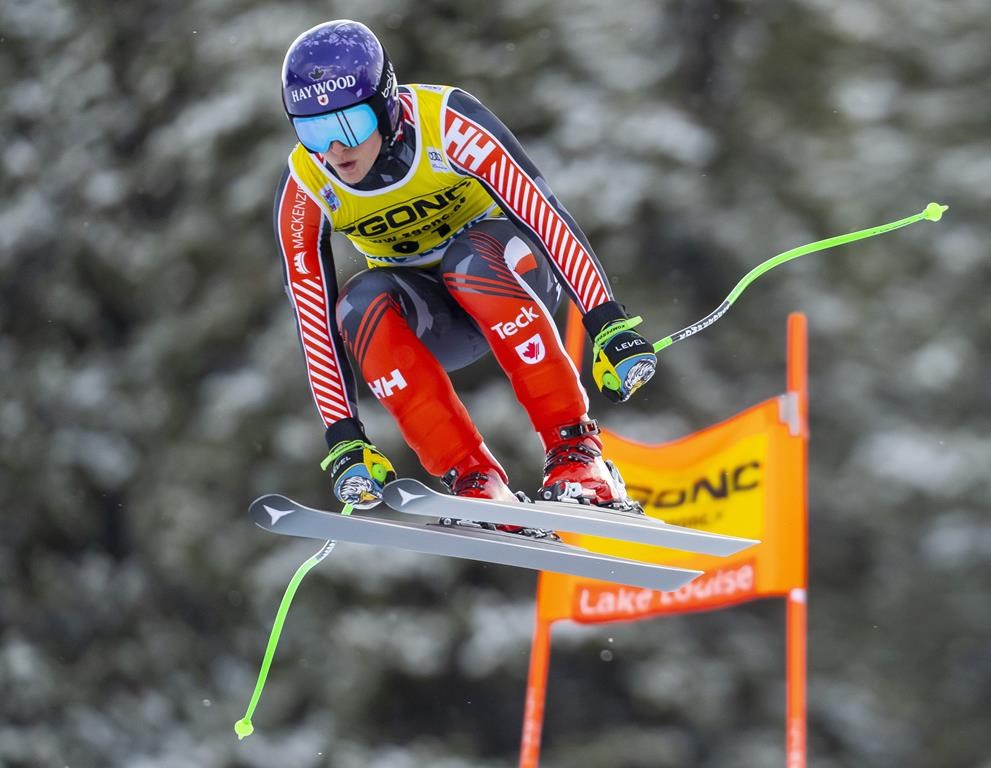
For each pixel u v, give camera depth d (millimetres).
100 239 50750
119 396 48688
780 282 45188
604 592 21922
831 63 47969
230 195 47188
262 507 11984
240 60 48938
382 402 13047
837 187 46250
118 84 52812
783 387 44094
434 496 11594
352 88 11992
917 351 45406
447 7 47062
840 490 44312
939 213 12867
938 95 48781
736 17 47750
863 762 43031
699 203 44656
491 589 43094
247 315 47219
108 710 46094
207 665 45438
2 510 49406
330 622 43188
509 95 45969
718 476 21203
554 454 13070
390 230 13039
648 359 12227
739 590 20672
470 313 12977
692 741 41500
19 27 55062
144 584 46719
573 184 43938
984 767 42312
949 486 43562
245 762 42906
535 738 21922
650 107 45656
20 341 51562
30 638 47750
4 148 53719
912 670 43375
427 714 42781
